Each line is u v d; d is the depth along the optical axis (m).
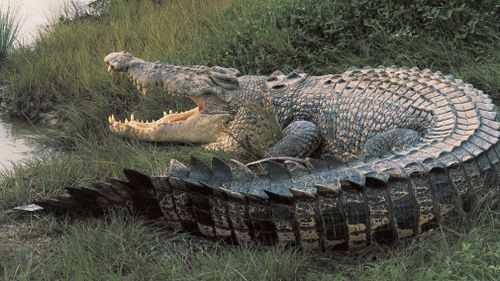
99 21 12.10
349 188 5.53
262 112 7.95
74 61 10.11
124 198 6.22
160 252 5.94
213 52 9.69
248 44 9.63
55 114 9.43
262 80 8.23
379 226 5.58
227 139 8.10
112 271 5.64
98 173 7.45
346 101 7.75
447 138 6.40
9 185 7.25
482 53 9.17
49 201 6.44
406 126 7.30
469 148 6.16
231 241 5.90
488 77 8.65
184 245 6.00
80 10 13.07
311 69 9.27
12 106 9.66
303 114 7.94
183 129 8.14
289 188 5.55
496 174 6.18
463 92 7.36
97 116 8.98
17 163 7.91
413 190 5.66
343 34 9.47
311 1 9.95
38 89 9.71
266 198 5.62
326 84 8.03
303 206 5.56
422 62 9.16
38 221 6.46
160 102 9.07
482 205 5.97
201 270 5.54
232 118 8.07
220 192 5.72
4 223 6.54
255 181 5.95
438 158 5.99
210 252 5.89
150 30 10.74
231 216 5.76
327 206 5.54
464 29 9.24
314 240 5.64
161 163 7.53
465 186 5.91
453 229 5.76
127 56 8.21
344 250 5.73
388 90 7.66
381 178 5.56
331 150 7.80
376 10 9.63
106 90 9.43
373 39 9.45
